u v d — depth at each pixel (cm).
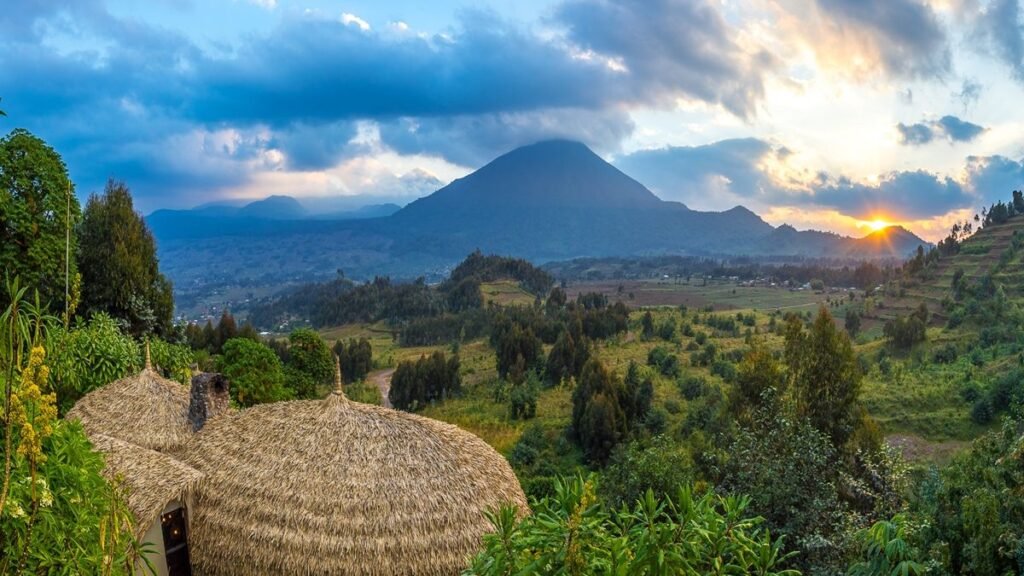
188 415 1789
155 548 1273
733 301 19725
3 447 611
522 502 1488
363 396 8156
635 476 1989
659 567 553
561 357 8125
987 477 826
